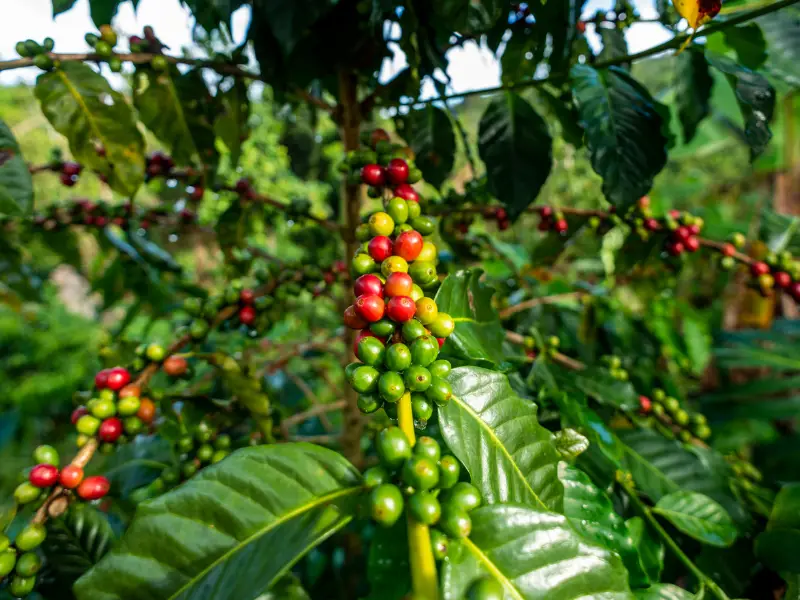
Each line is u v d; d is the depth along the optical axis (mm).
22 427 1539
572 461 402
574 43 500
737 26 430
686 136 545
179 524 268
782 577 410
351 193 564
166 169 602
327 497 267
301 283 604
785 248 610
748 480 602
